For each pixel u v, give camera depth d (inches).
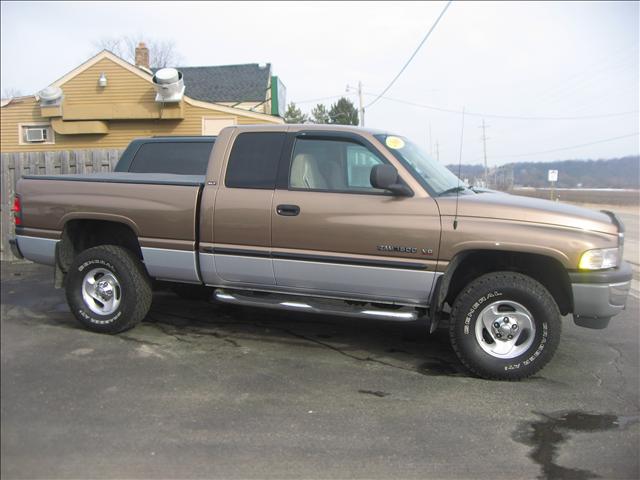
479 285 167.5
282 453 122.3
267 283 188.2
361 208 173.8
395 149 181.3
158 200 195.5
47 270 331.3
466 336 168.1
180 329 212.8
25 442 124.4
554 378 170.1
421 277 169.9
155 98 608.1
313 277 180.7
